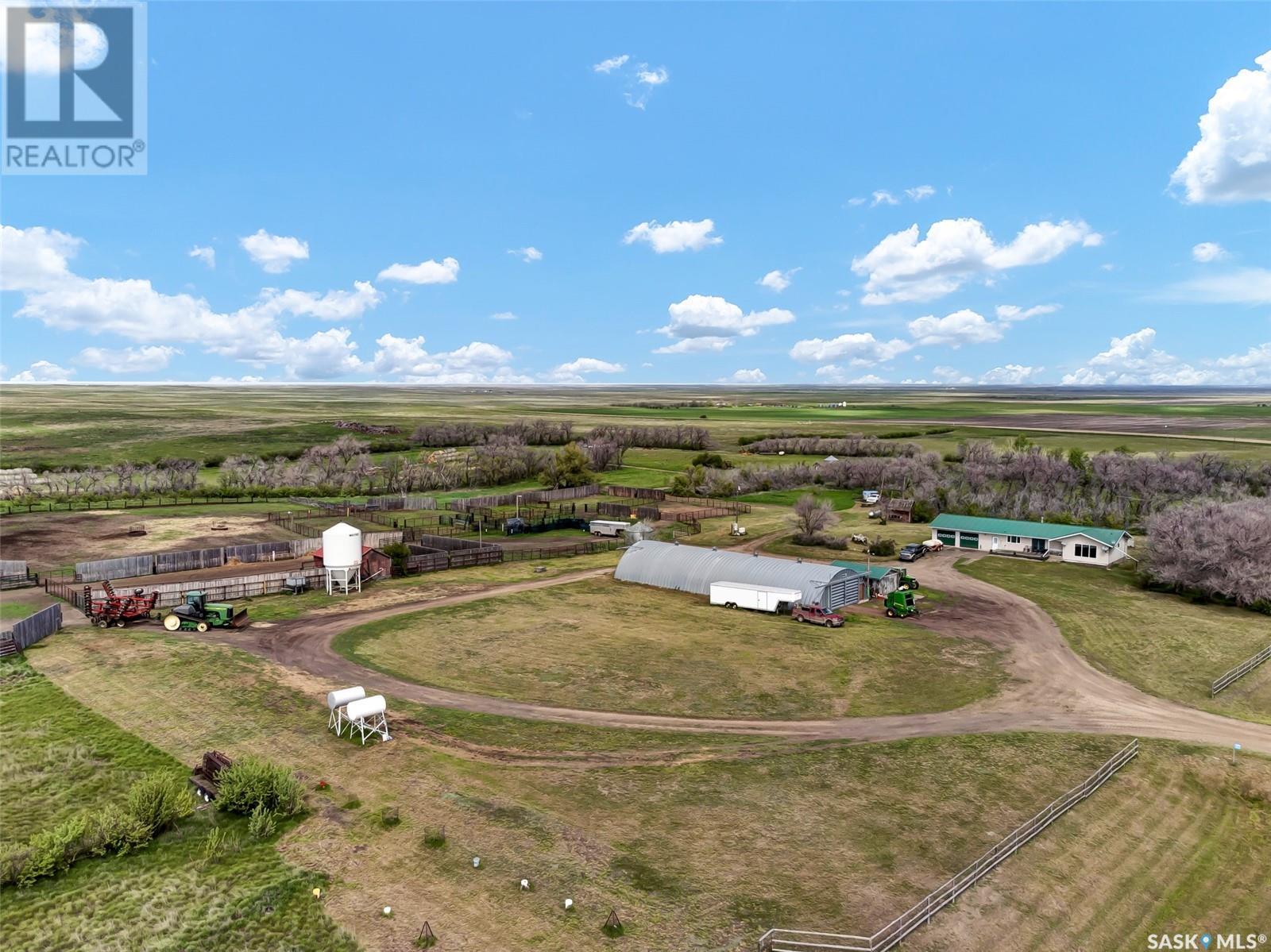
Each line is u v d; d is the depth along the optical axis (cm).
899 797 3070
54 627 4947
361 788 3017
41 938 2147
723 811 2928
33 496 10969
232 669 4281
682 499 12144
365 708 3394
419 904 2325
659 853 2634
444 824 2766
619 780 3153
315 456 16012
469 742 3488
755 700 4112
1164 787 3222
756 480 13225
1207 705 4188
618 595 6400
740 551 8256
